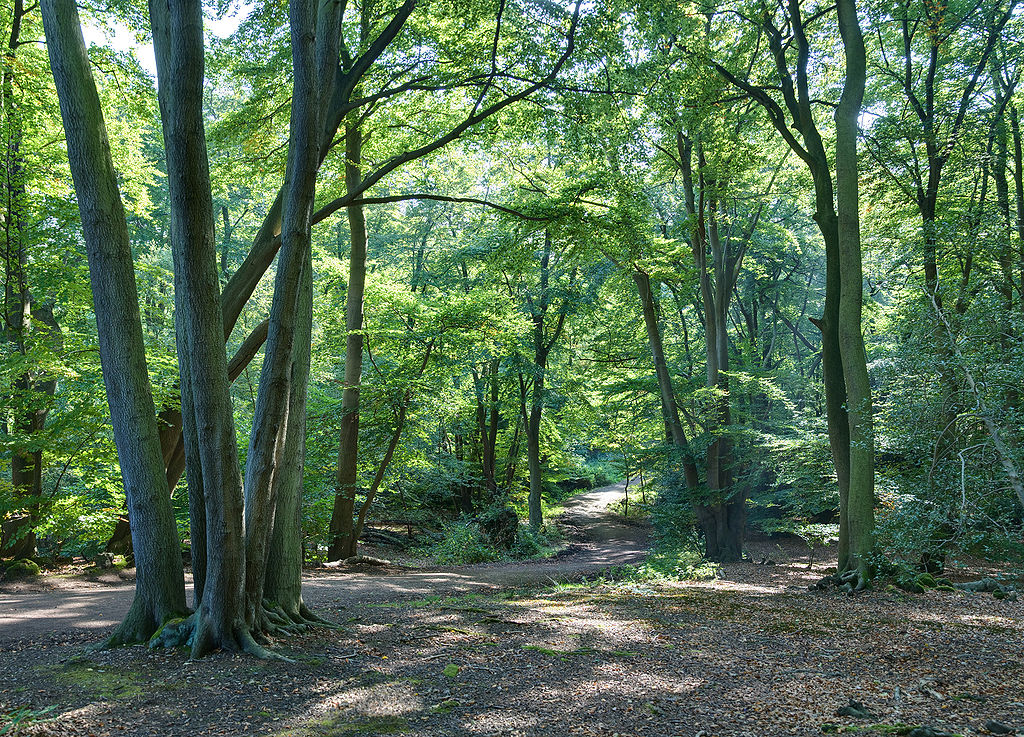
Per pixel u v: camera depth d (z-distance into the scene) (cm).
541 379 2805
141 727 487
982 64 1578
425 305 1903
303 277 873
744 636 867
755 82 1838
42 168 1383
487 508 2562
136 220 2458
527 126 1313
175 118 639
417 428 2017
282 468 845
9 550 1422
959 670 707
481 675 646
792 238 2784
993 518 835
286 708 535
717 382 2170
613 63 1194
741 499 2117
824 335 1443
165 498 738
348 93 999
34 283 1384
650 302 2086
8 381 1337
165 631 695
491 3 1112
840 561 1399
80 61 697
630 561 2245
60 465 1473
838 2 1406
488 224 2673
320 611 1011
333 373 2681
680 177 2506
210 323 668
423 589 1370
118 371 720
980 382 815
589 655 745
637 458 2302
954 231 1027
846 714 557
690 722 538
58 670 619
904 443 920
